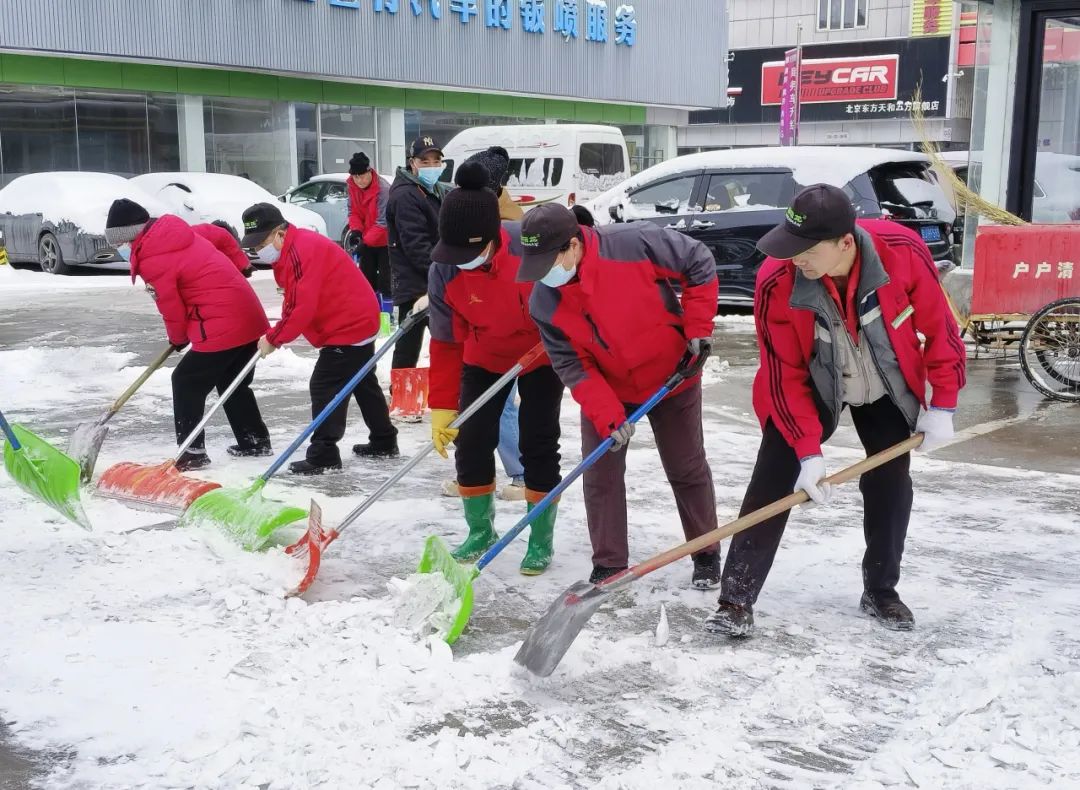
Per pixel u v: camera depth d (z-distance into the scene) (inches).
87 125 807.1
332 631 138.3
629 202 458.6
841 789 103.0
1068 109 380.8
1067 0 365.4
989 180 390.9
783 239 118.7
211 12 813.9
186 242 222.5
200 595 151.2
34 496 186.7
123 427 266.1
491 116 1089.4
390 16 927.7
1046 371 301.7
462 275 154.0
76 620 142.0
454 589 141.3
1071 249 308.2
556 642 123.6
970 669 126.6
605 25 1123.9
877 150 426.3
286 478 219.5
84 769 106.0
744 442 248.5
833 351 129.0
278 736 110.7
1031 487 208.2
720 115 1807.3
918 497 201.8
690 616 146.6
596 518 156.6
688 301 143.6
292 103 924.6
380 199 399.5
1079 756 106.4
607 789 102.7
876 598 143.8
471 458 167.3
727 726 115.3
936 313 127.3
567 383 146.9
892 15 1628.9
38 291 569.0
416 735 113.4
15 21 717.9
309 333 221.1
